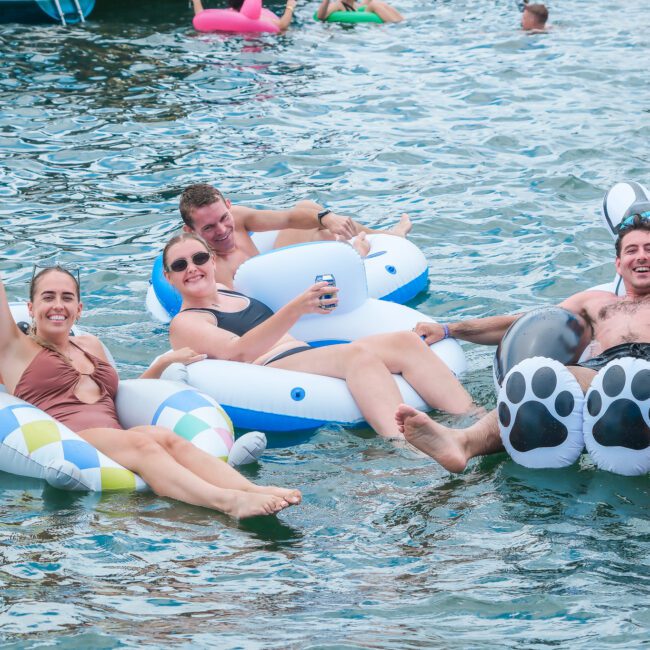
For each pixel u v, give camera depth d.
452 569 4.73
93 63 16.52
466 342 7.99
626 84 15.36
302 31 19.30
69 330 6.49
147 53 17.20
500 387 6.56
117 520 5.32
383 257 8.74
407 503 5.48
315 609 4.36
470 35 19.02
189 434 6.08
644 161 11.98
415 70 16.50
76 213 10.72
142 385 6.49
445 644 4.01
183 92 15.08
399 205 10.88
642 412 5.59
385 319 7.69
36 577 4.68
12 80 15.50
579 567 4.71
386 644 4.01
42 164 12.17
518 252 9.59
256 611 4.34
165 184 11.57
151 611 4.35
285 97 14.91
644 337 6.44
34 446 5.82
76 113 14.05
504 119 13.77
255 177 11.75
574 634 4.11
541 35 18.81
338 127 13.55
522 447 5.87
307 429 6.69
